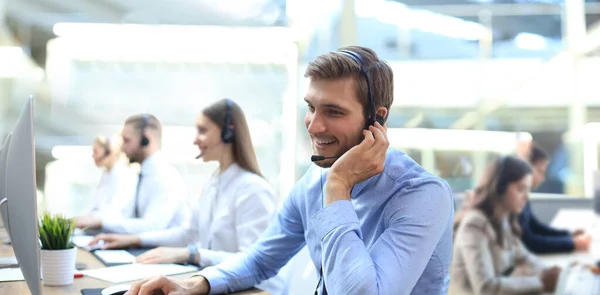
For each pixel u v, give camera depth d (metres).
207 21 6.04
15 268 1.52
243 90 5.83
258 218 1.84
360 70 1.02
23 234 1.08
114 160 2.90
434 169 4.16
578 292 2.48
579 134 4.50
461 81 4.95
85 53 6.44
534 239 2.64
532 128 4.71
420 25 4.98
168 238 2.06
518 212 2.60
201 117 1.99
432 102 4.88
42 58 6.33
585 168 3.80
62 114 6.36
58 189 5.67
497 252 2.57
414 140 4.46
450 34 4.99
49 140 6.20
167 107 6.33
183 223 2.53
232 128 1.98
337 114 1.03
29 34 6.18
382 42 4.95
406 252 0.97
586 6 4.87
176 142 5.20
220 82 6.14
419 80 4.93
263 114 5.13
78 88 6.50
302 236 1.33
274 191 1.93
